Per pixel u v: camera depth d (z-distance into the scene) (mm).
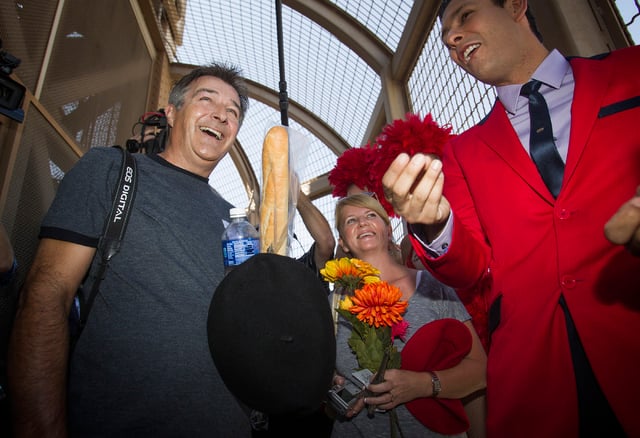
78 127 3771
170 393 1122
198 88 1656
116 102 4875
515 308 1036
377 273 1450
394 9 6156
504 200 1136
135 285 1196
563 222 991
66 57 3512
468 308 1781
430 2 5035
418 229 1120
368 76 7641
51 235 1145
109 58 4629
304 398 754
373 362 1391
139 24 5961
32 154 2902
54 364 1039
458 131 4496
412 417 1546
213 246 1372
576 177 999
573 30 2445
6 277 1322
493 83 1288
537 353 944
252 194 1493
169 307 1199
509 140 1161
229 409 1221
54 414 1005
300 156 1134
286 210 1012
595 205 959
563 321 951
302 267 854
